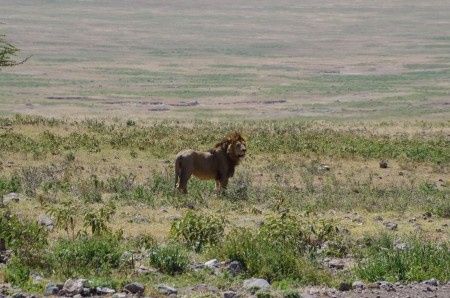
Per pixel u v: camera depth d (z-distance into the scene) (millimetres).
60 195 71875
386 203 74812
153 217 63000
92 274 42906
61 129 114750
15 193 71000
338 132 125312
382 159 103875
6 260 45219
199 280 42781
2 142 100312
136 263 45969
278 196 74938
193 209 67875
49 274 42812
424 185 88750
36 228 49625
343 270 47688
